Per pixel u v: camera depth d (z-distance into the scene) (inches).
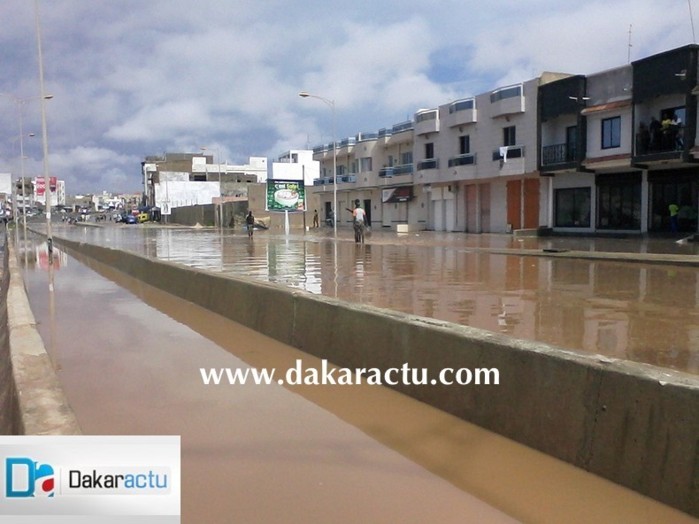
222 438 205.8
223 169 4594.0
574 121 1344.7
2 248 1747.0
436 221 1855.3
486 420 207.9
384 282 547.5
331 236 1605.6
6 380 283.0
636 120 1195.9
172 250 1121.4
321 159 2544.3
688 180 1153.4
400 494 163.9
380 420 220.1
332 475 175.8
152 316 472.1
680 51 1101.7
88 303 553.0
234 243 1387.8
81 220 4562.0
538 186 1480.1
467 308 393.4
